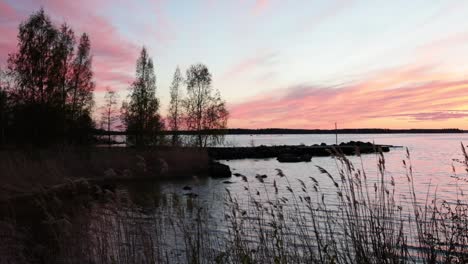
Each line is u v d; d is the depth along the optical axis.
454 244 5.27
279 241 6.17
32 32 29.47
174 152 34.03
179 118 46.38
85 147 31.84
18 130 29.06
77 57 35.84
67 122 32.03
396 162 40.03
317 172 34.03
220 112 45.09
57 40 31.05
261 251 6.25
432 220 6.02
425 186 19.64
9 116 29.58
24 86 29.36
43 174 20.42
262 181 7.00
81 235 7.70
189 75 45.47
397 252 5.30
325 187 21.19
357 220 5.58
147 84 42.97
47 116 29.11
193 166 33.06
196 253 6.78
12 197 16.05
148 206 9.05
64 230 7.89
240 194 18.67
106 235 7.38
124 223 7.57
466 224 5.78
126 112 42.12
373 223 5.42
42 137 29.20
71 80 34.09
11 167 19.05
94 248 7.30
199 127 44.72
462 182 21.05
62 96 31.48
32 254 8.06
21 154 23.44
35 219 12.66
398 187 19.27
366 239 5.43
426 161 41.88
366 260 5.31
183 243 7.45
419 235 5.67
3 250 7.96
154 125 41.38
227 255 6.62
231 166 43.88
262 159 57.44
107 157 29.42
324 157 61.47
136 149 35.47
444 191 17.81
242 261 6.00
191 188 23.89
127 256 6.80
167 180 28.39
